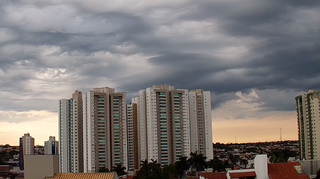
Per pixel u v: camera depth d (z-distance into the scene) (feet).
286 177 449.89
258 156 451.12
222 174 456.86
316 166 478.59
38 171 360.48
